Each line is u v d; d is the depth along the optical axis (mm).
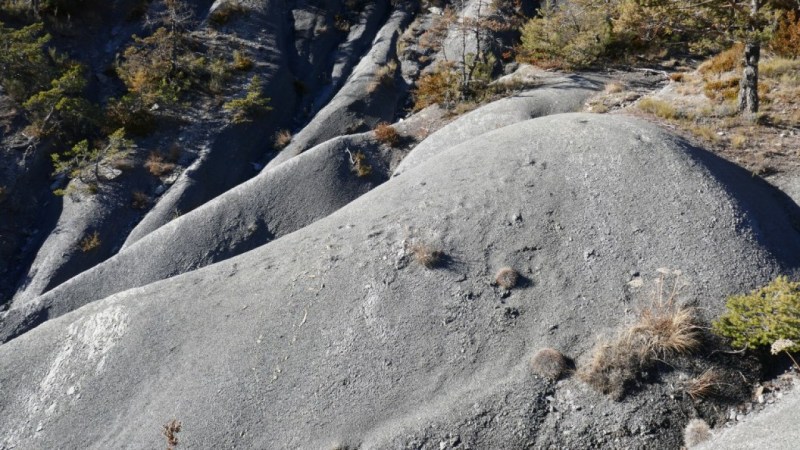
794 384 8789
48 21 28859
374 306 11742
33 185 22734
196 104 26766
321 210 19703
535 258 11836
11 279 19938
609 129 14328
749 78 15500
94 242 20328
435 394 10234
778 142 14438
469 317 11164
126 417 11508
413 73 30891
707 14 15703
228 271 14148
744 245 10836
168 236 18594
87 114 24203
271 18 32906
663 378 9266
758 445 7672
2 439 11938
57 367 12852
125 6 31484
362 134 22969
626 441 8852
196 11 31891
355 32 34000
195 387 11430
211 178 23719
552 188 13102
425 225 13125
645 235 11492
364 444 9797
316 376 10992
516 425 9367
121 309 13594
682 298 10258
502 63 30094
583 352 10086
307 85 30781
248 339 11930
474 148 15969
